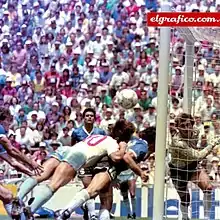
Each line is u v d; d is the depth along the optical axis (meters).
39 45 50.09
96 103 43.31
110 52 49.22
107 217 20.42
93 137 21.22
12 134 38.06
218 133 32.75
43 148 36.53
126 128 21.53
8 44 49.84
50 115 42.75
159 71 19.53
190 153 23.17
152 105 42.97
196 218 26.59
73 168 20.50
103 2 53.12
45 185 20.48
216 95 38.00
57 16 52.59
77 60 48.16
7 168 30.73
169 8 19.80
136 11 52.53
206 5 51.97
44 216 27.89
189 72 25.86
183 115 23.45
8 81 45.47
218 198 27.23
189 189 26.44
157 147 19.53
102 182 20.20
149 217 28.81
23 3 53.53
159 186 19.52
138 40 50.16
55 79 46.78
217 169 29.31
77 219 26.00
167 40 19.45
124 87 45.28
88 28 51.53
